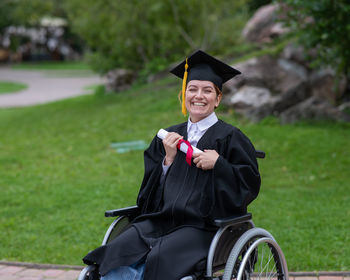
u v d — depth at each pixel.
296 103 29.89
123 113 35.78
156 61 46.66
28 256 13.80
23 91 74.88
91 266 8.41
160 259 7.92
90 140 29.28
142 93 43.03
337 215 16.11
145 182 9.45
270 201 17.84
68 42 155.88
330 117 29.33
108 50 51.97
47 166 24.17
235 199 8.45
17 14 126.88
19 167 24.38
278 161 22.86
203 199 8.61
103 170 23.06
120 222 9.24
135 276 8.17
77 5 48.75
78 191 19.81
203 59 9.12
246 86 30.17
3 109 52.06
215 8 42.66
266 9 41.66
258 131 27.03
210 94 9.00
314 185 19.84
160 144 9.58
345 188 19.11
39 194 19.72
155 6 41.69
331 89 29.83
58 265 12.98
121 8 44.88
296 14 24.36
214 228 8.49
